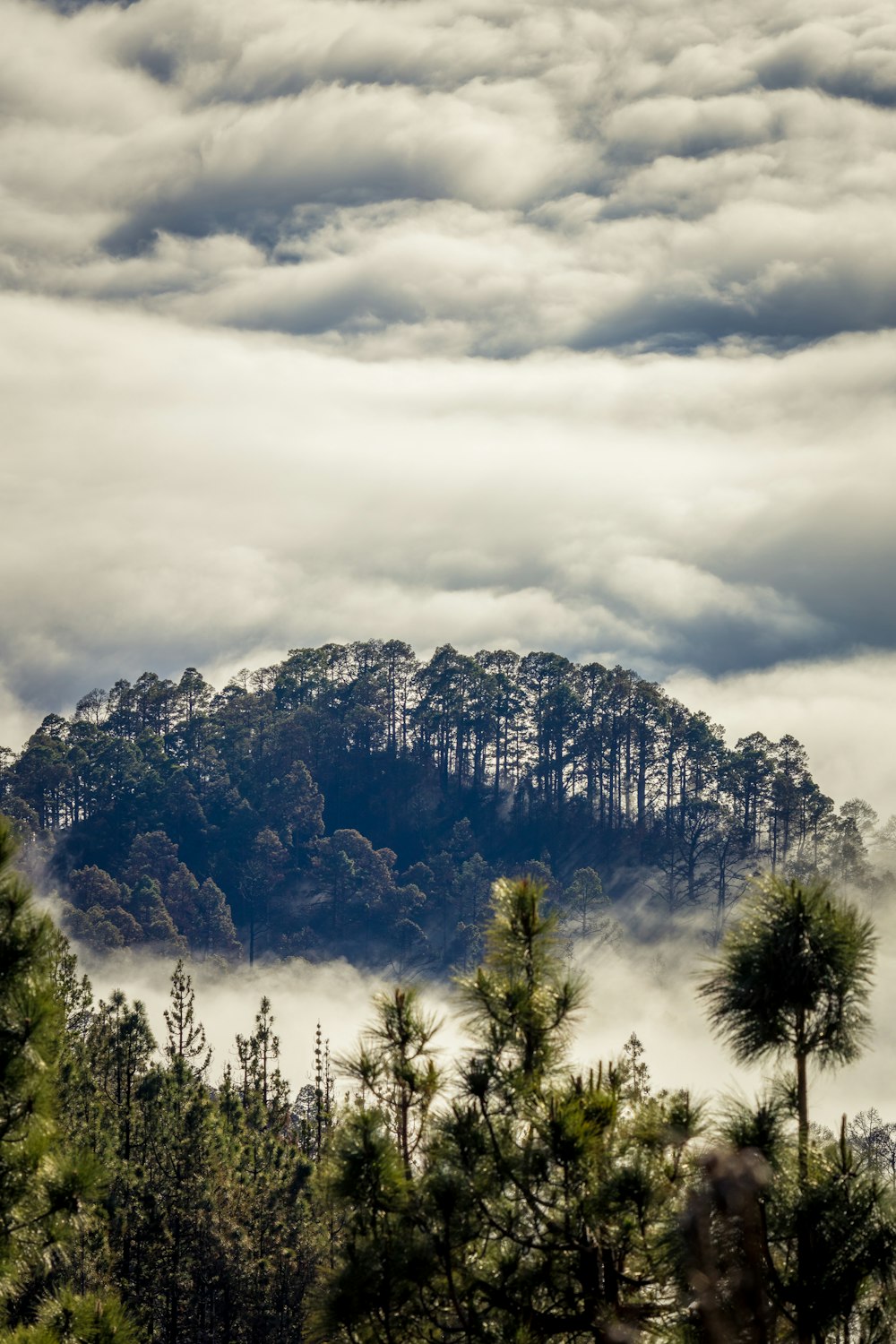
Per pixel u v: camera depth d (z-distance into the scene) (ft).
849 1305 25.54
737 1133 27.12
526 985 33.60
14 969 34.47
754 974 27.07
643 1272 29.53
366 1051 33.37
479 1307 30.91
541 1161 30.22
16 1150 34.24
